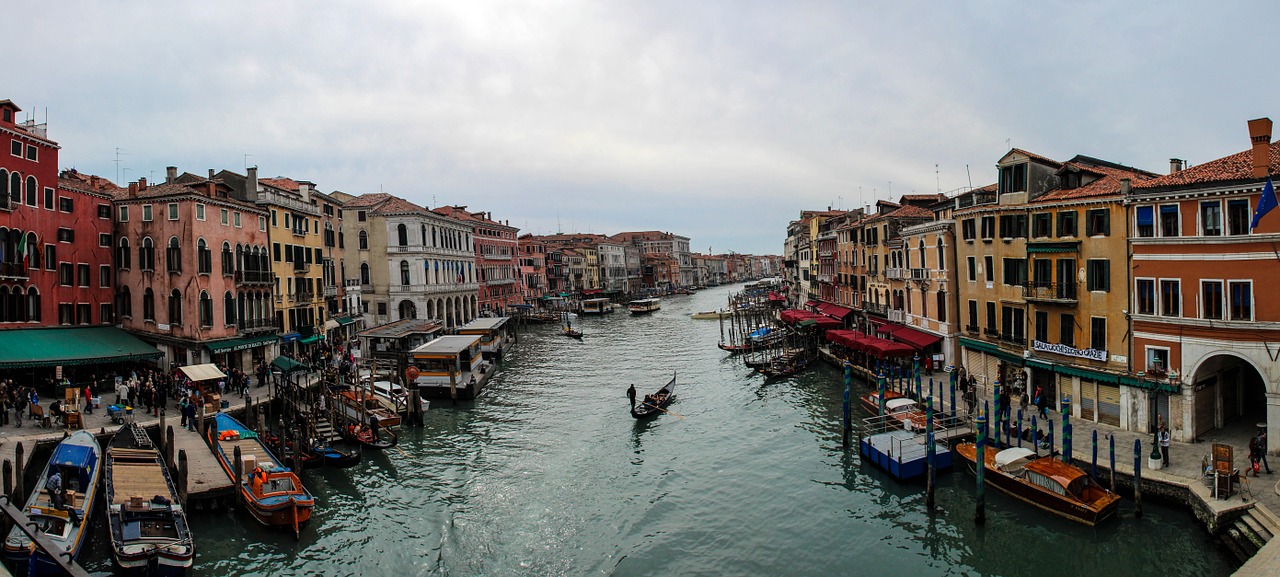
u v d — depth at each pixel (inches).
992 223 1235.9
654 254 6481.3
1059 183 1145.4
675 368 1863.9
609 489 922.1
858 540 760.3
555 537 780.0
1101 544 708.7
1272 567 554.6
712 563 722.2
